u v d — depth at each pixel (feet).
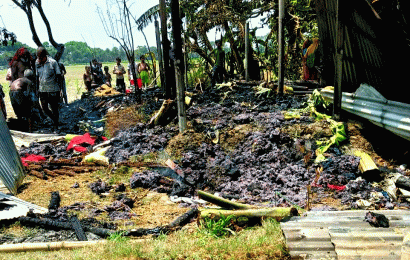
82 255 12.12
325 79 29.32
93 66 64.64
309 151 21.53
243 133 24.39
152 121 28.43
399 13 22.07
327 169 20.06
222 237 13.39
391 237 11.54
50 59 34.45
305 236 12.10
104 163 23.07
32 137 30.83
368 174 19.17
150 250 12.27
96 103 44.80
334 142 22.17
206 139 24.38
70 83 113.91
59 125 36.70
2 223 15.53
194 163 21.88
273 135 23.20
